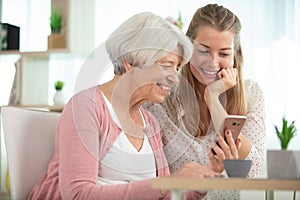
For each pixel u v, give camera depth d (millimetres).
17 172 1711
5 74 4000
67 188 1606
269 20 3617
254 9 3635
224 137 1697
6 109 1720
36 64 3848
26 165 1737
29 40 4000
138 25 1599
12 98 3760
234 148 1694
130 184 1587
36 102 3836
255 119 2221
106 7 3803
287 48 3584
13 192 1704
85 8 3748
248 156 2008
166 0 3730
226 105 2225
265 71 3594
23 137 1739
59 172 1642
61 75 3885
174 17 3699
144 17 1601
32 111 1792
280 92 3561
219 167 1729
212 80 2016
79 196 1587
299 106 3533
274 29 3609
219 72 2152
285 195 3381
